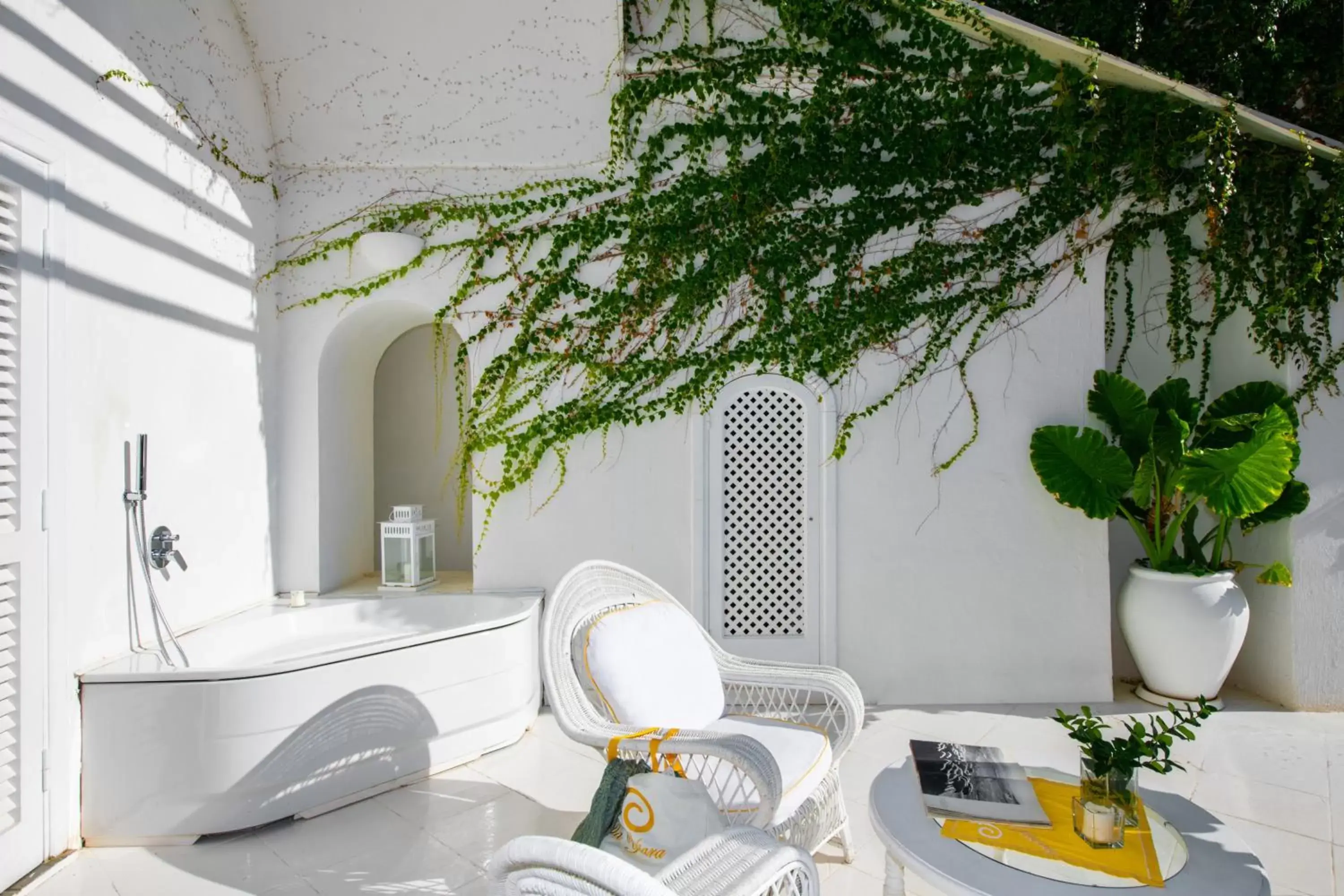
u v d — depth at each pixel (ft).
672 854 5.90
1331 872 7.90
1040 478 12.55
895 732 11.67
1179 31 13.07
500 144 12.92
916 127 12.85
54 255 8.14
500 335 13.09
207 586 11.07
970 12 11.53
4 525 7.49
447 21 11.78
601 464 13.07
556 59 12.21
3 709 7.50
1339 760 10.64
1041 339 13.05
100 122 8.87
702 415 13.03
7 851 7.50
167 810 8.45
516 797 9.68
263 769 8.71
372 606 12.80
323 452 13.48
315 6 11.57
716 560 13.05
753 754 6.21
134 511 9.48
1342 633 12.51
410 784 10.03
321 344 13.16
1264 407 12.59
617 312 13.07
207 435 11.08
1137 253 14.08
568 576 8.24
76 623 8.48
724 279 12.99
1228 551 13.89
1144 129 12.64
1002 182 12.92
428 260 13.05
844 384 13.05
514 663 11.30
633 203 13.01
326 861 8.16
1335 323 12.50
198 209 10.86
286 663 8.89
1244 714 12.41
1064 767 7.25
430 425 16.07
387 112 12.60
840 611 13.02
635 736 6.65
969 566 13.00
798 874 4.97
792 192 12.95
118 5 9.16
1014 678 13.00
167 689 8.48
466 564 15.93
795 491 13.10
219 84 11.30
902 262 12.97
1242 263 12.91
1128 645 13.20
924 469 13.04
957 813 5.70
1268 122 11.68
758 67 12.64
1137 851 5.27
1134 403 12.34
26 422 7.77
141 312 9.62
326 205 13.12
